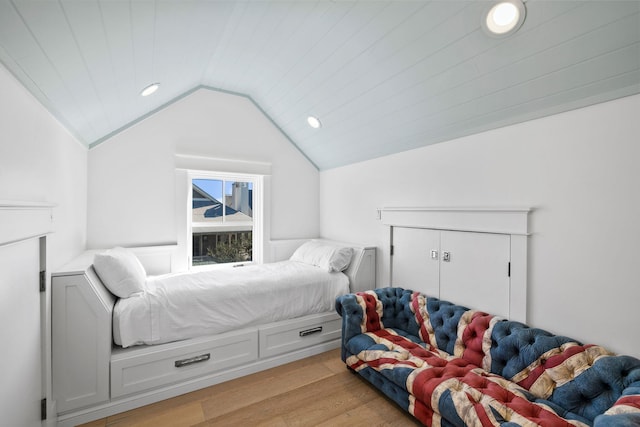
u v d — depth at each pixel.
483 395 1.32
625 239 1.34
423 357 1.75
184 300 1.91
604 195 1.40
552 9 1.20
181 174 2.87
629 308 1.33
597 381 1.25
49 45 1.12
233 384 1.95
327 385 1.94
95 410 1.62
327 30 1.78
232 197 3.28
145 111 2.63
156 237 2.76
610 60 1.26
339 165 3.36
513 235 1.76
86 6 1.03
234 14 1.76
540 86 1.51
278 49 2.13
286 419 1.62
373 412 1.67
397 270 2.62
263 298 2.20
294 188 3.52
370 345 1.90
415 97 1.98
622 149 1.34
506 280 1.80
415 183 2.45
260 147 3.30
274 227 3.40
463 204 2.06
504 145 1.81
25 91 1.27
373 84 2.05
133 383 1.71
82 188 2.29
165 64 1.93
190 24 1.61
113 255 1.87
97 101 1.86
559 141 1.55
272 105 3.08
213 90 3.03
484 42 1.44
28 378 1.26
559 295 1.56
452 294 2.14
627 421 0.88
